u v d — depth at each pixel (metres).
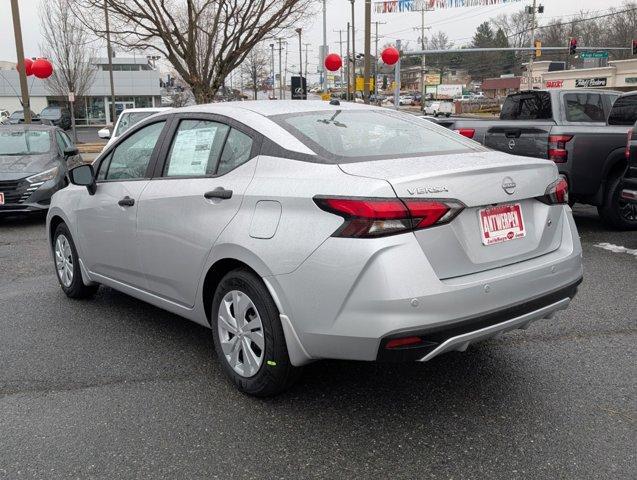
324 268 2.97
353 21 47.53
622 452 2.94
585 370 3.86
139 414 3.36
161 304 4.21
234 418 3.31
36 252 7.56
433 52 32.03
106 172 4.78
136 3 13.68
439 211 2.93
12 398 3.56
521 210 3.35
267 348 3.30
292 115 3.76
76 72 39.91
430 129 4.05
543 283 3.30
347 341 2.96
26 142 10.47
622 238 7.86
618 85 51.97
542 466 2.84
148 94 60.09
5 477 2.80
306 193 3.11
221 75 14.48
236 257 3.39
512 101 9.20
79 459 2.94
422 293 2.84
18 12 15.34
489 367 3.92
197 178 3.82
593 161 7.98
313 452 2.99
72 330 4.68
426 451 2.98
